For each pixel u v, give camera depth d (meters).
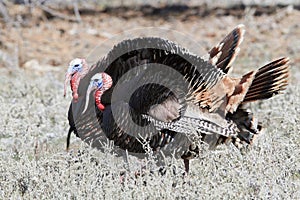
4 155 22.62
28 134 24.47
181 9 55.41
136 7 56.09
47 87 33.50
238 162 20.84
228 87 20.69
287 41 45.50
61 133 26.27
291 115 25.50
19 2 53.00
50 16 51.34
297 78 34.88
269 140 22.44
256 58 41.06
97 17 52.53
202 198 18.61
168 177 19.70
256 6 55.12
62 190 19.12
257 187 19.14
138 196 18.80
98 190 18.98
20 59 41.50
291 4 54.81
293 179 20.61
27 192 19.73
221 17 52.62
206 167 20.23
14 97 31.33
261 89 20.91
